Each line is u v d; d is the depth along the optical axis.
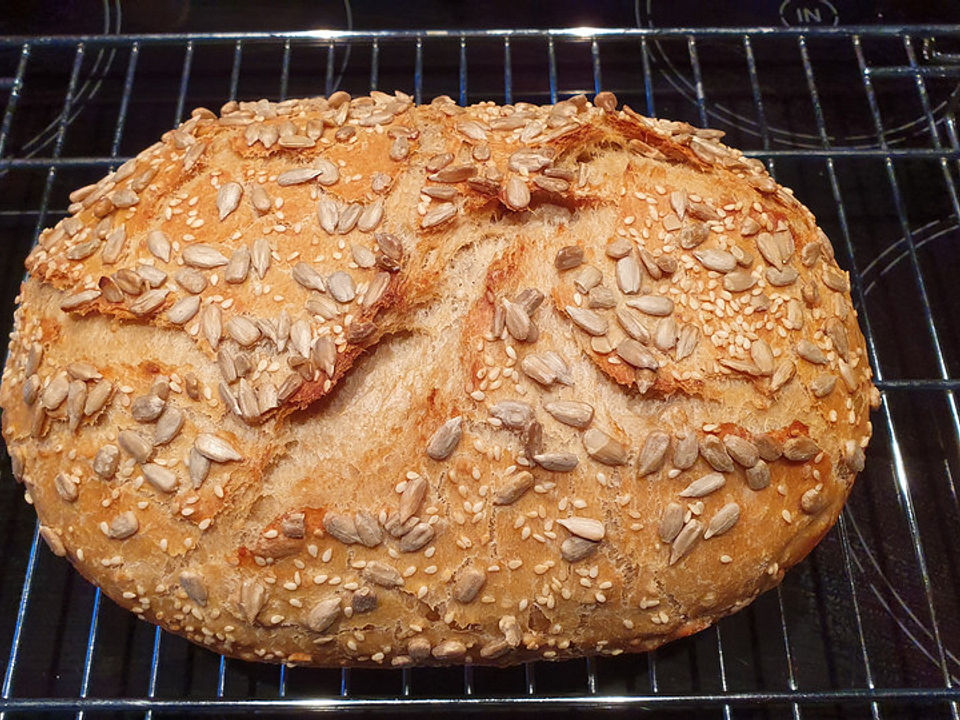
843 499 0.24
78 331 0.23
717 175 0.25
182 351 0.22
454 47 0.38
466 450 0.22
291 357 0.22
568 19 0.38
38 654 0.28
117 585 0.22
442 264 0.22
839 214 0.32
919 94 0.35
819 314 0.24
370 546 0.22
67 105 0.32
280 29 0.37
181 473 0.22
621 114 0.25
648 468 0.22
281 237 0.23
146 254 0.23
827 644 0.28
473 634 0.22
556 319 0.22
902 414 0.32
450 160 0.24
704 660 0.28
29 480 0.23
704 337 0.22
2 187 0.34
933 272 0.34
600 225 0.23
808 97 0.37
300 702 0.24
